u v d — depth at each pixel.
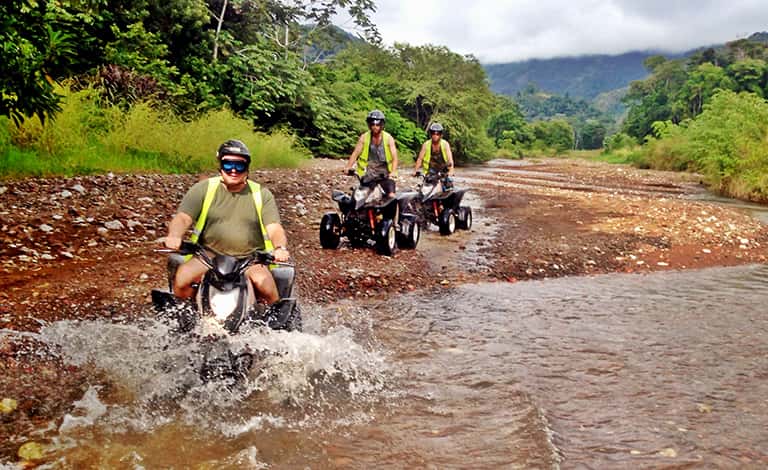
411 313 6.92
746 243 12.16
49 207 9.56
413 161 37.69
